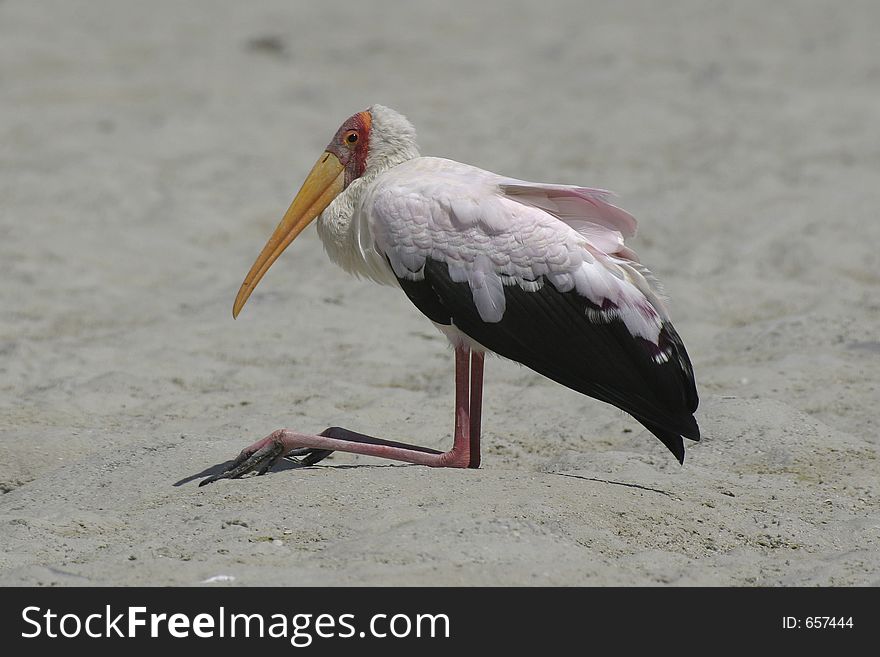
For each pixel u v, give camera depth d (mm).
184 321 16031
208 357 14625
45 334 15773
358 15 45812
